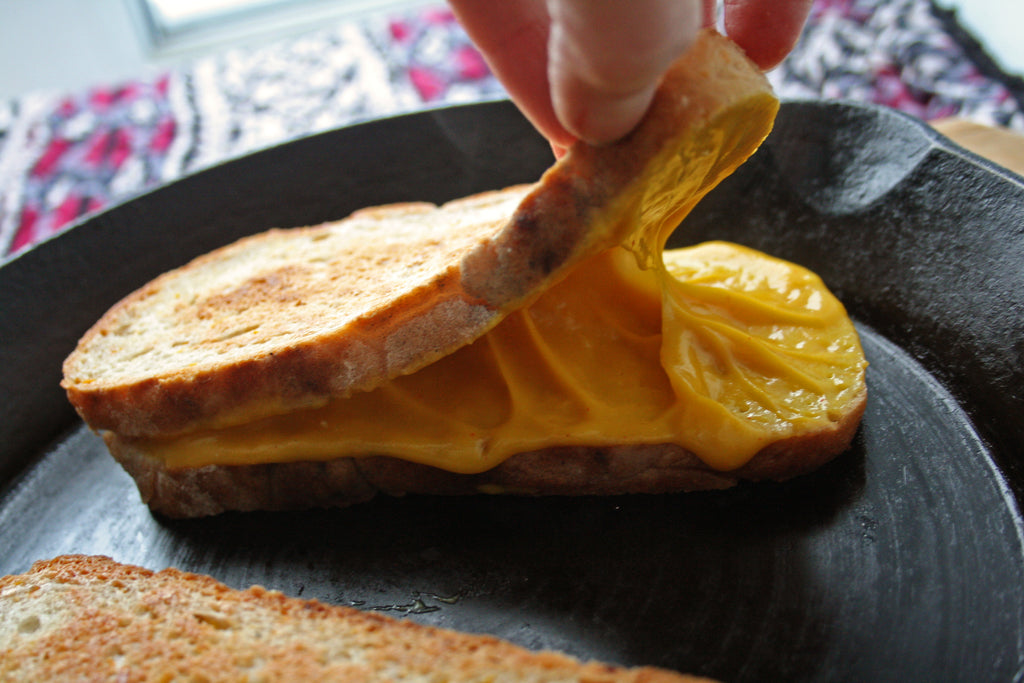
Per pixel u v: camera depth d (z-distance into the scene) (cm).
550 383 22
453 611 20
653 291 22
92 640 19
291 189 30
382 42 52
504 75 21
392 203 31
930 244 24
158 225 29
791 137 27
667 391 21
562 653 19
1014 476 21
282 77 50
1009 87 37
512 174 30
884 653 19
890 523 21
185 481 22
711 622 20
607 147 19
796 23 20
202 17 64
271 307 24
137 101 50
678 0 16
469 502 22
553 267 20
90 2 59
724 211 28
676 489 22
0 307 27
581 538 21
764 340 22
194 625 19
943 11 42
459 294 20
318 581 21
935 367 23
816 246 26
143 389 22
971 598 19
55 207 42
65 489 25
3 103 57
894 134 25
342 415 22
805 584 20
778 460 21
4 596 20
